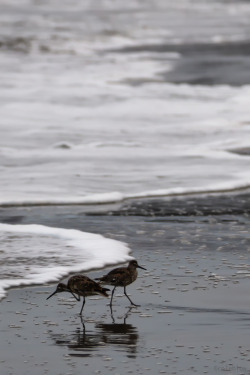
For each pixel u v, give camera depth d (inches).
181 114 2869.1
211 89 3592.5
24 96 3228.3
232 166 1971.0
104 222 1425.9
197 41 6673.2
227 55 5487.2
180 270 1105.4
